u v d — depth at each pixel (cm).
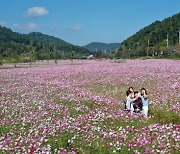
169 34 16825
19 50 15062
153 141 1204
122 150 1141
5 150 1191
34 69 5819
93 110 1878
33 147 1199
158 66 5156
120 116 1680
